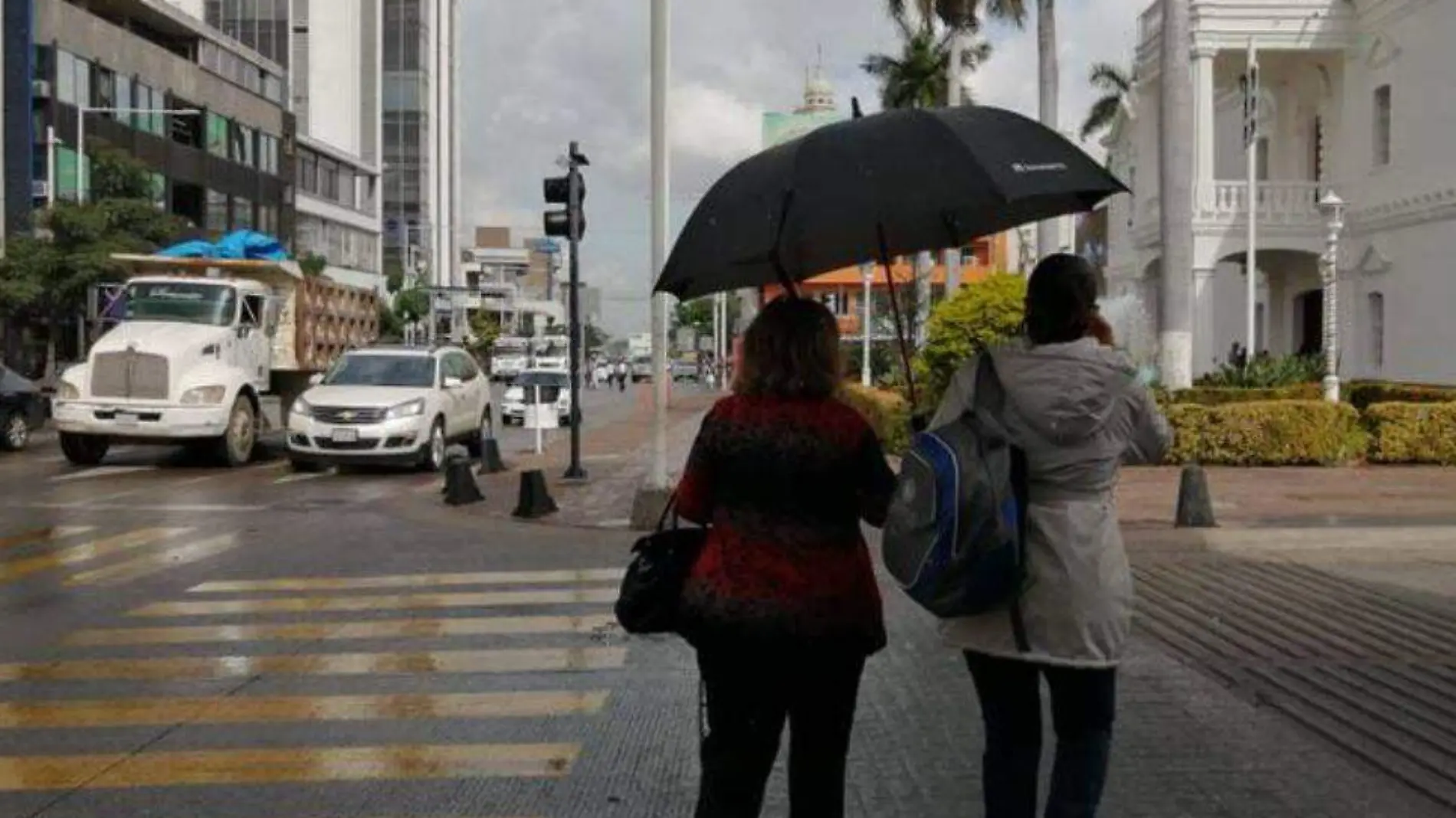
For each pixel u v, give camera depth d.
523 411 36.50
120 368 21.31
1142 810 5.55
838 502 4.08
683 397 62.00
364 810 5.75
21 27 46.75
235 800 5.88
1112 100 58.03
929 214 4.53
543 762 6.37
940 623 4.73
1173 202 22.92
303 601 10.36
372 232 99.25
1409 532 12.88
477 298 123.69
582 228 19.06
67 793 5.99
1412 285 31.52
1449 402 21.50
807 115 52.56
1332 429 20.23
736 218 4.30
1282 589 10.41
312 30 97.94
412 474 21.33
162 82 60.16
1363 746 6.36
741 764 4.11
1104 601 4.29
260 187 71.81
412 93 115.12
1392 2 32.03
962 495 4.05
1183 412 20.19
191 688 7.77
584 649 8.66
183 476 20.86
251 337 23.19
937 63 47.34
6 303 36.75
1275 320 38.78
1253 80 32.03
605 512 15.65
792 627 3.97
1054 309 4.43
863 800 5.76
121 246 37.84
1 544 13.51
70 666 8.29
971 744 6.55
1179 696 7.30
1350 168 34.34
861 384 35.19
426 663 8.30
